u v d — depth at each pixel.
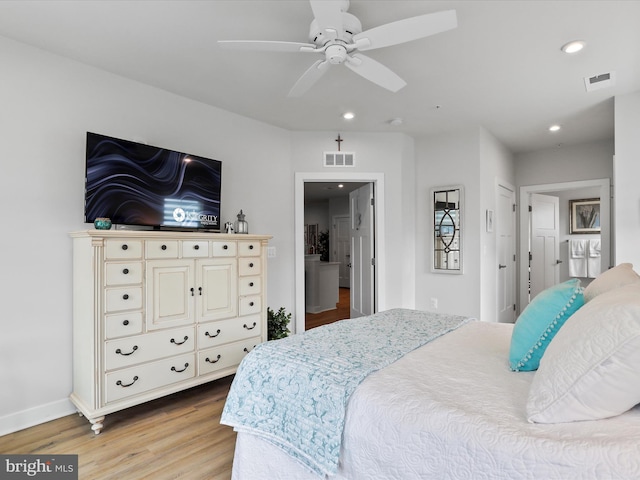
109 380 2.33
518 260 5.46
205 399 2.83
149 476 1.87
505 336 1.97
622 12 2.11
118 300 2.37
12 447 2.16
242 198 3.80
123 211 2.65
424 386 1.30
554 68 2.79
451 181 4.38
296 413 1.41
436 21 1.76
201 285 2.80
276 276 4.11
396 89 2.51
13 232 2.38
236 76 2.93
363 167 4.37
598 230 6.01
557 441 0.93
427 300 4.57
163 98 3.18
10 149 2.38
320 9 1.70
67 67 2.63
